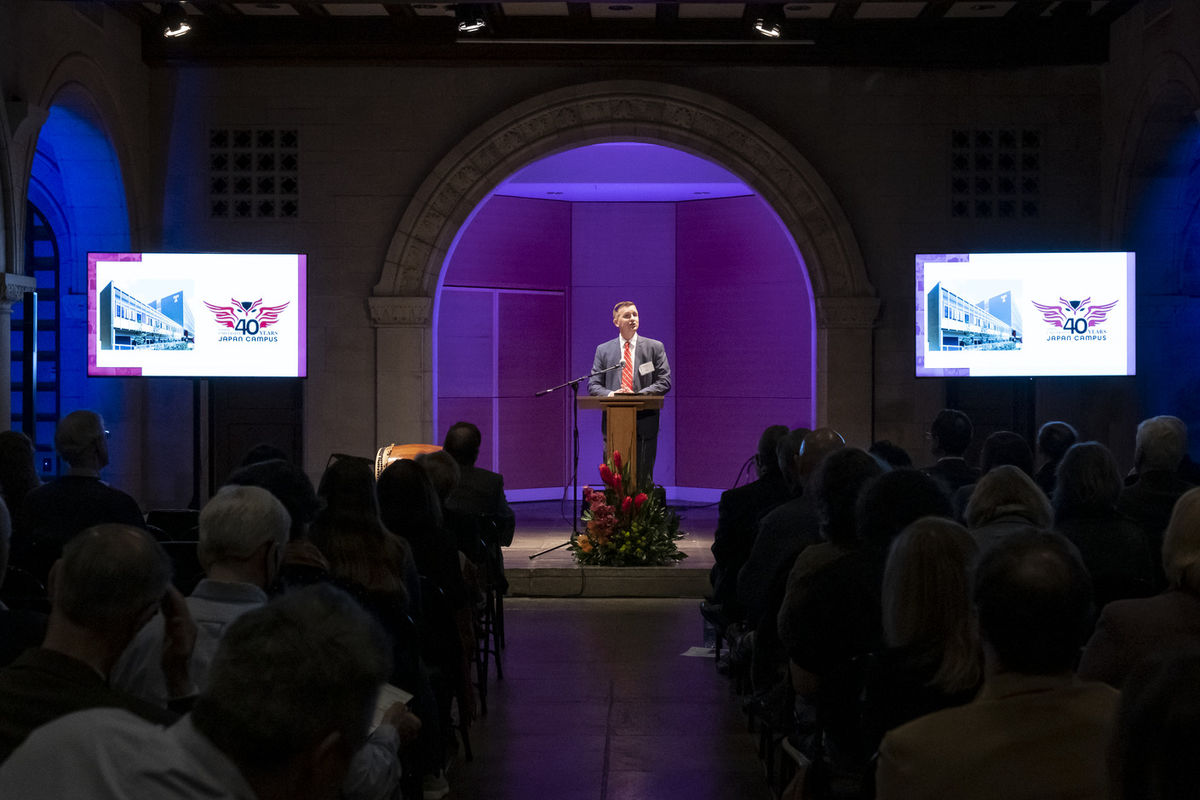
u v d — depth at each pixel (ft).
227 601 8.18
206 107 32.50
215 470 33.04
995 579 5.56
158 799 3.65
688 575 26.04
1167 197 30.96
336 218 32.58
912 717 6.92
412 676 10.27
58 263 32.55
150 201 32.55
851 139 32.40
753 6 30.40
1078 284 29.71
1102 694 5.52
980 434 32.89
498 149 32.22
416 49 32.09
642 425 30.01
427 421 32.50
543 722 16.49
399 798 9.32
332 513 10.39
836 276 32.27
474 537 16.37
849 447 10.31
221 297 29.96
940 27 31.78
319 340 32.65
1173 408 31.81
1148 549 11.24
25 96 26.03
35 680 5.89
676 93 32.12
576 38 31.60
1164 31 28.04
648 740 15.60
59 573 6.05
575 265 42.91
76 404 32.91
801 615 9.07
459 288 40.32
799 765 10.45
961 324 30.14
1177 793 3.04
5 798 3.67
